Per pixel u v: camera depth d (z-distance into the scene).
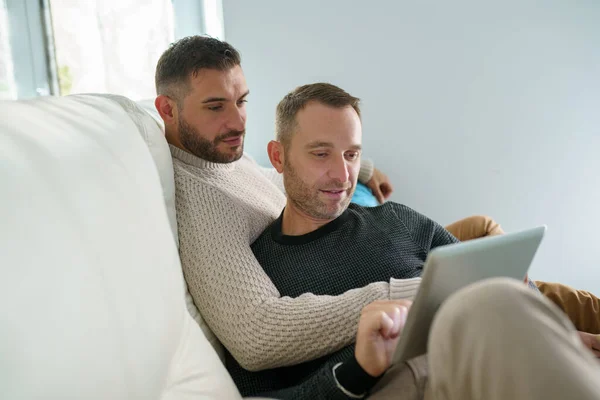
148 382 0.58
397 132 2.22
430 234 1.16
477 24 2.09
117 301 0.55
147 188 0.80
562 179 2.16
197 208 1.03
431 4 2.10
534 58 2.09
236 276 0.93
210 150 1.19
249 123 2.25
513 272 0.74
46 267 0.45
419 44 2.14
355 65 2.18
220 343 1.02
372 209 1.19
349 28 2.14
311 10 2.14
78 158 0.62
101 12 1.83
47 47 1.68
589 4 2.01
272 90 2.21
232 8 2.16
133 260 0.63
